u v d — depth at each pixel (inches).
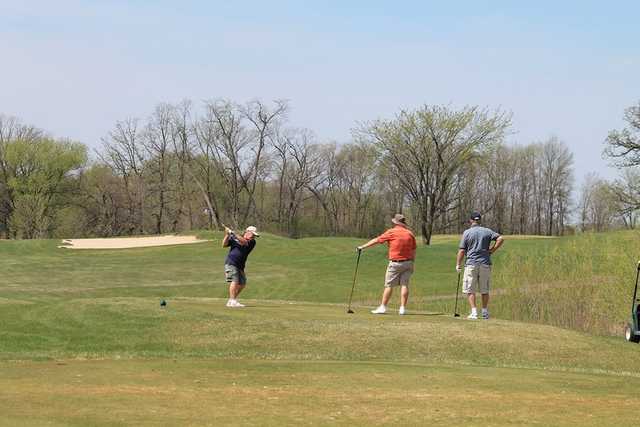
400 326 626.8
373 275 1701.5
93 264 1871.3
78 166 3715.6
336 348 582.6
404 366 521.7
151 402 375.9
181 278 1648.6
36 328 642.2
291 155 3836.1
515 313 1040.8
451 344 594.9
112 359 532.1
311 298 1395.2
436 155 2399.1
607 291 971.9
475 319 683.4
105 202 3836.1
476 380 470.9
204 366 502.9
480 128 2346.2
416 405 387.2
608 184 2212.1
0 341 599.2
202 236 2549.2
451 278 1598.2
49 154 3607.3
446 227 3683.6
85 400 375.6
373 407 379.6
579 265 1050.7
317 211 4040.4
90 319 653.9
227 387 426.6
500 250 1626.5
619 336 872.9
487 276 696.4
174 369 486.9
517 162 4195.4
